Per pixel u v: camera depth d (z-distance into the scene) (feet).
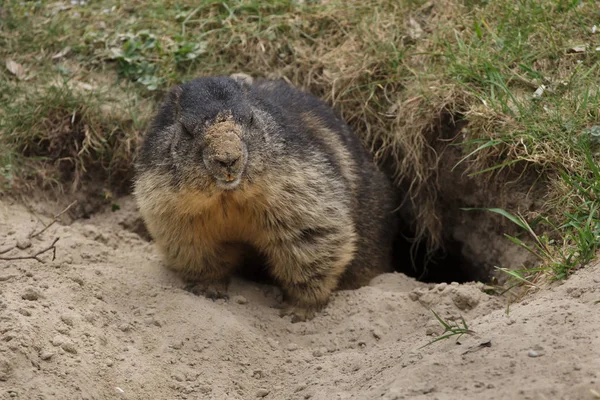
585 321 22.13
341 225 31.01
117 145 40.09
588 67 35.06
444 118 36.96
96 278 29.91
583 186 30.17
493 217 35.70
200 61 42.52
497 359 21.21
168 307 28.99
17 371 23.26
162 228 30.66
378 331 28.58
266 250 31.27
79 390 23.29
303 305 31.17
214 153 26.50
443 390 20.43
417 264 43.27
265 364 26.94
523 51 36.60
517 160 31.99
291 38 42.52
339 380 24.35
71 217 39.04
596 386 18.98
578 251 26.99
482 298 28.96
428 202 39.01
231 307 30.58
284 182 29.43
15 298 26.58
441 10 41.11
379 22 41.42
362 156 36.60
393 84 39.63
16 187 37.63
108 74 42.37
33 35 43.11
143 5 44.83
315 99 35.96
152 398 24.32
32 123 39.06
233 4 43.88
